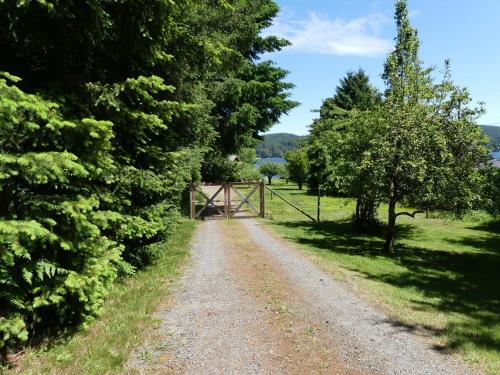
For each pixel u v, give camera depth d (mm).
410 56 13102
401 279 9758
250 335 5629
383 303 7305
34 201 4523
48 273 4527
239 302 6988
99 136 5055
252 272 9078
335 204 28266
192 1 7758
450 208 12148
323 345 5395
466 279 10594
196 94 12375
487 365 4934
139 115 6258
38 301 4559
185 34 7816
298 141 48688
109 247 6395
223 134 22766
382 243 15352
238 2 16469
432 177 11820
